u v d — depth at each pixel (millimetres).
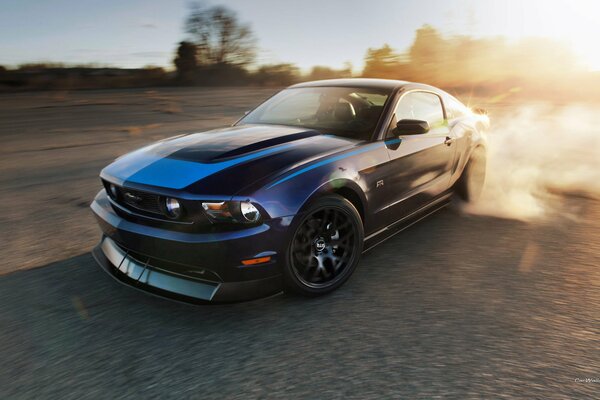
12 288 2998
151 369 2201
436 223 4316
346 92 3902
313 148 3031
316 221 2828
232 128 3695
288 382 2090
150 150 3195
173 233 2541
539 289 2990
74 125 11102
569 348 2332
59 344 2402
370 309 2754
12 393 2035
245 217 2490
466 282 3100
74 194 5230
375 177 3203
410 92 3930
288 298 2902
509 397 1970
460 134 4410
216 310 2754
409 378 2102
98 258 3070
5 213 4531
